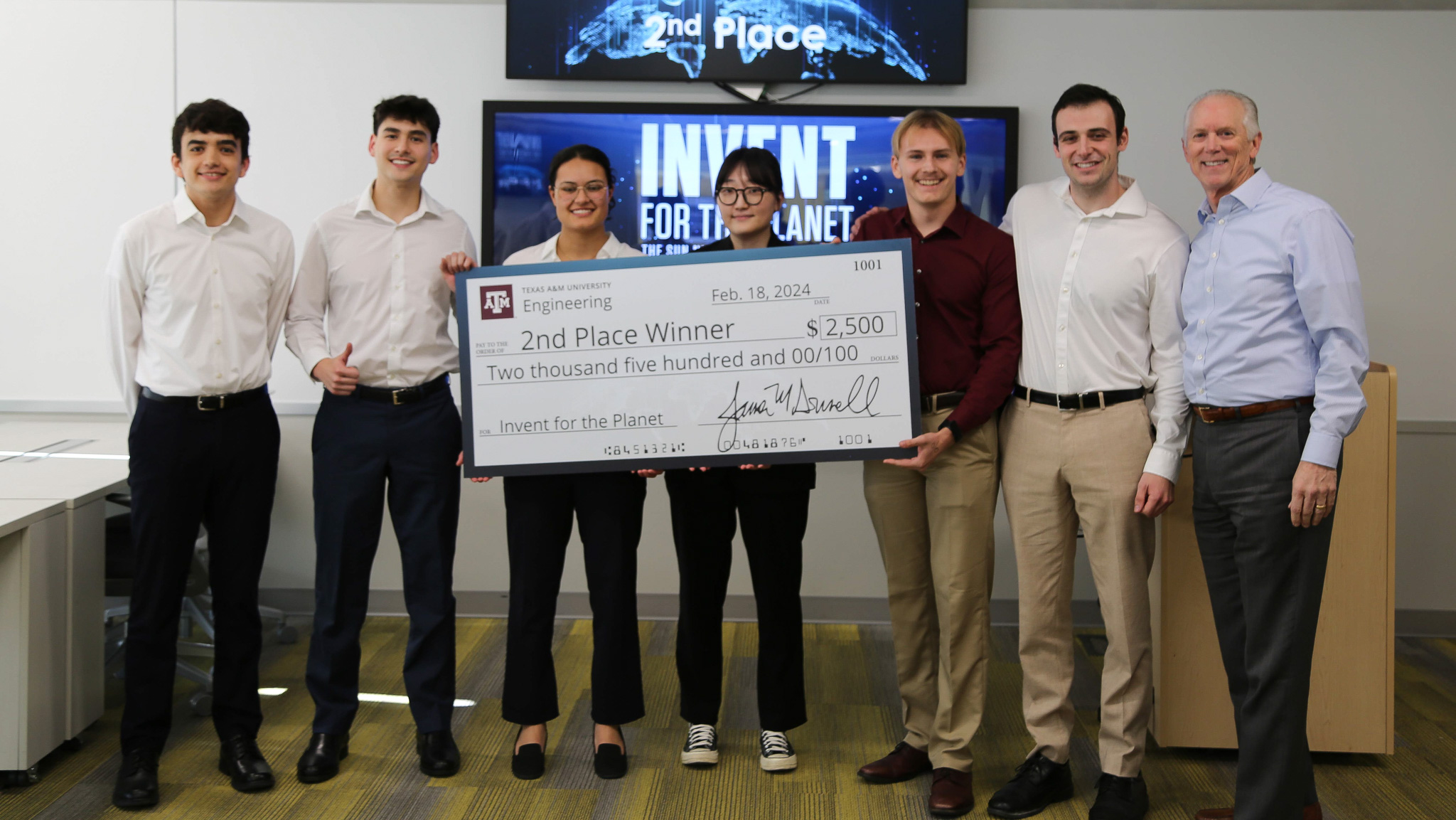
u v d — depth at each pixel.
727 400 2.43
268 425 2.55
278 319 2.61
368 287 2.54
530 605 2.53
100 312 3.76
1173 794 2.53
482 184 3.70
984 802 2.48
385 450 2.53
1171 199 3.65
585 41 3.62
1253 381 2.15
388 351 2.53
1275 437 2.13
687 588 2.59
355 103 3.70
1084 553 3.78
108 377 3.78
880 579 3.83
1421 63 3.56
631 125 3.65
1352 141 3.60
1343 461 2.63
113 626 3.37
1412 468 3.67
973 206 3.64
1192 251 2.26
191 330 2.42
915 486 2.49
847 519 3.82
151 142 3.70
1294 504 2.07
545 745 2.70
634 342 2.44
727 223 2.50
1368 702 2.66
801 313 2.41
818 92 3.68
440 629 2.62
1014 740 2.83
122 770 2.45
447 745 2.62
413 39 3.68
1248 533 2.18
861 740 2.83
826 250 2.40
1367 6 3.56
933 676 2.59
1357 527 2.63
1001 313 2.37
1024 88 3.65
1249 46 3.59
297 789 2.51
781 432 2.43
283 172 3.72
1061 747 2.43
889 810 2.43
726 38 3.62
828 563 3.84
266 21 3.68
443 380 2.60
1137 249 2.26
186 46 3.69
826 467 3.80
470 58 3.69
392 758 2.69
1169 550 2.68
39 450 3.28
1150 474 2.25
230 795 2.48
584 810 2.42
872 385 2.40
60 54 3.69
